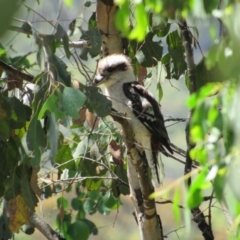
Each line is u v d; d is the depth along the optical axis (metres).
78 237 9.08
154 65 8.88
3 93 7.95
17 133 8.20
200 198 4.46
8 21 3.64
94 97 6.86
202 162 4.55
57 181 9.00
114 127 9.21
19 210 7.87
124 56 9.79
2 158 7.62
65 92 6.30
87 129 9.16
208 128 4.52
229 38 4.47
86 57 8.99
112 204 9.84
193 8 4.64
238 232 5.32
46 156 9.26
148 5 4.57
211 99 4.62
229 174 4.33
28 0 5.82
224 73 4.34
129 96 9.59
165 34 8.78
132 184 8.93
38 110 6.62
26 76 7.54
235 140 4.31
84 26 9.59
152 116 9.58
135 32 4.53
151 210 8.52
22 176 7.59
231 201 4.64
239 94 4.23
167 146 9.68
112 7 8.71
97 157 8.88
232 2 4.56
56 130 6.52
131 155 8.15
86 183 9.45
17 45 9.59
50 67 6.66
